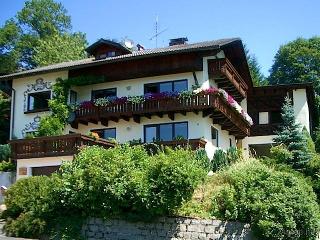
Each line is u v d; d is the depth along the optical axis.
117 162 16.09
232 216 15.29
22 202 17.14
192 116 27.09
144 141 28.14
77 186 16.12
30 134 29.69
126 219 15.83
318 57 55.69
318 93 54.12
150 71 28.47
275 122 35.00
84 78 29.88
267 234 14.76
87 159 16.97
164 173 15.20
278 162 25.62
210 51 27.19
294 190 15.87
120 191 15.37
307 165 24.88
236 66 32.88
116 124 29.14
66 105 29.72
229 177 16.89
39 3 58.88
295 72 56.22
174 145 25.06
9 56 54.75
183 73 28.08
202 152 22.25
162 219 15.55
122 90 29.69
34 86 32.03
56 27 59.88
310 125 38.69
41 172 25.39
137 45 35.28
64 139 24.80
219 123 29.06
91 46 31.39
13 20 58.69
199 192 16.55
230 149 26.25
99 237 16.03
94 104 28.75
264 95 35.50
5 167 27.03
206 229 15.19
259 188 15.95
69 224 16.27
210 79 28.72
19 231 16.50
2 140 38.22
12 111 32.50
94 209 16.11
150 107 27.12
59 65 33.53
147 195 15.14
